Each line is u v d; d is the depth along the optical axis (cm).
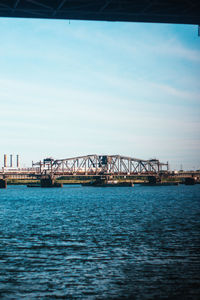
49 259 3766
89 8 3444
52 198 16225
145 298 2631
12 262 3647
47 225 6419
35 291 2797
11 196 18575
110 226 6234
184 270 3284
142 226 6206
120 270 3312
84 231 5647
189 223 6600
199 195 17888
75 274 3209
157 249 4184
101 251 4119
